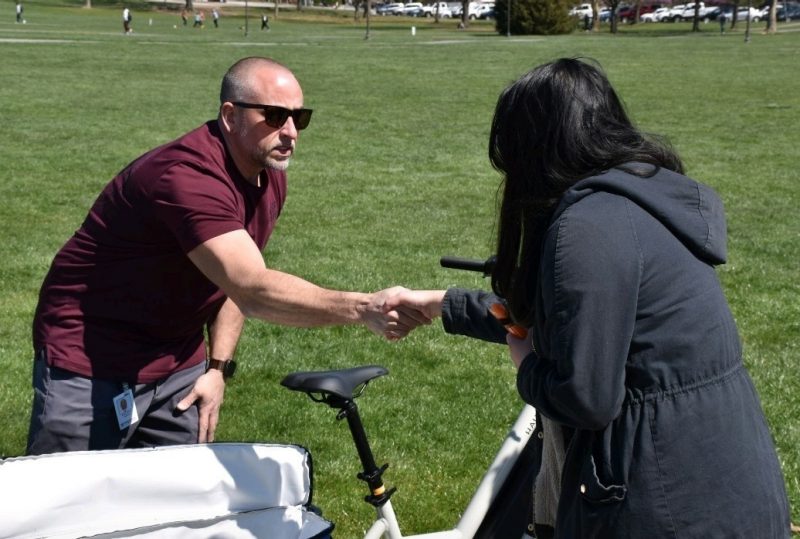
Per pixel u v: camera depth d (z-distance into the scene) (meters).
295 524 2.54
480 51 46.47
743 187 13.70
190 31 64.38
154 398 3.28
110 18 77.69
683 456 2.09
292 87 3.04
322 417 5.53
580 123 2.18
